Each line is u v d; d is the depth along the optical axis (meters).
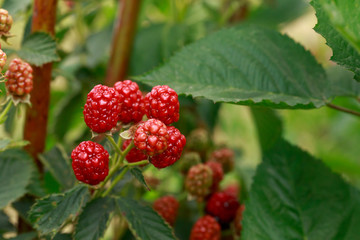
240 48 0.63
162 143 0.52
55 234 0.56
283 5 1.00
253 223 0.61
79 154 0.54
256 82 0.62
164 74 0.61
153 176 0.69
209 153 0.75
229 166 0.72
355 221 0.61
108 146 0.57
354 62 0.55
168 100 0.54
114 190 0.58
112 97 0.53
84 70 0.82
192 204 0.72
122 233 0.67
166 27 0.81
